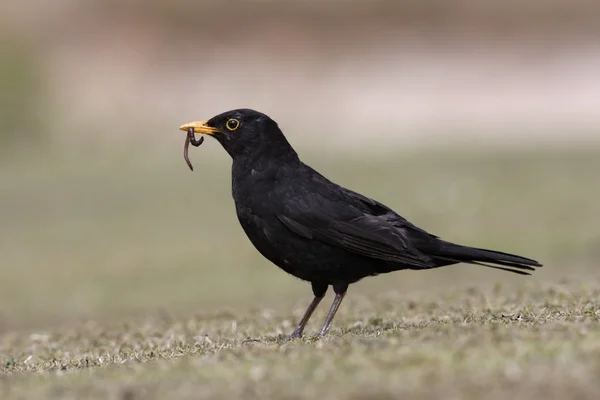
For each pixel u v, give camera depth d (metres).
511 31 34.16
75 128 29.11
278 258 7.93
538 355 5.62
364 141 27.45
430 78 32.19
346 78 32.22
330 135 28.33
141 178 23.95
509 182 21.20
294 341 7.33
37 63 31.80
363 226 7.65
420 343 6.29
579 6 34.88
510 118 29.33
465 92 31.31
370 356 5.98
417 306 9.81
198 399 5.39
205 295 14.23
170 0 34.59
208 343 8.06
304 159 25.27
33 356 8.54
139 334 9.46
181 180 23.45
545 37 33.88
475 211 18.86
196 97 31.39
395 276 15.20
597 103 30.28
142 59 32.84
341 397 5.17
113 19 34.25
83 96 30.69
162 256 17.03
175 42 33.56
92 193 22.58
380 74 32.44
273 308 11.59
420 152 25.45
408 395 5.12
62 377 6.40
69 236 18.95
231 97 31.39
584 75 32.00
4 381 6.39
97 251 17.70
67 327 11.43
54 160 26.53
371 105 30.56
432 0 35.50
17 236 19.14
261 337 8.34
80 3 34.22
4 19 33.44
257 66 32.84
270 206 7.79
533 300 9.12
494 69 32.56
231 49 33.50
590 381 5.09
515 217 18.12
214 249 17.33
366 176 22.67
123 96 30.95
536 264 7.63
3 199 22.45
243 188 7.95
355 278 7.91
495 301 9.38
